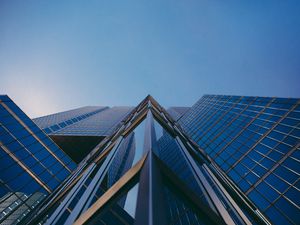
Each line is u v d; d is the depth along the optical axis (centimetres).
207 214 389
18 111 2888
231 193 1259
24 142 2616
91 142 4756
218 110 4334
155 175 337
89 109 8562
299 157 1958
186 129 4866
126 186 401
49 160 2775
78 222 384
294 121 2373
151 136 565
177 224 2581
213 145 3328
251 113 3262
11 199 1962
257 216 1602
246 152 2623
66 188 1205
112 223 3394
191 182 3033
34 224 1027
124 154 7906
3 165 2180
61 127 5331
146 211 243
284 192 1812
